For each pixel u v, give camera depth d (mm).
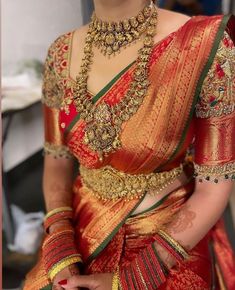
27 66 1139
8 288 1131
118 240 827
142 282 761
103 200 846
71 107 810
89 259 837
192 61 736
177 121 759
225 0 1063
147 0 780
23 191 1279
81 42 848
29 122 1231
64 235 854
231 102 747
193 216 776
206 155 771
